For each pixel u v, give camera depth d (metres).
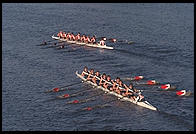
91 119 196.75
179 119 195.00
